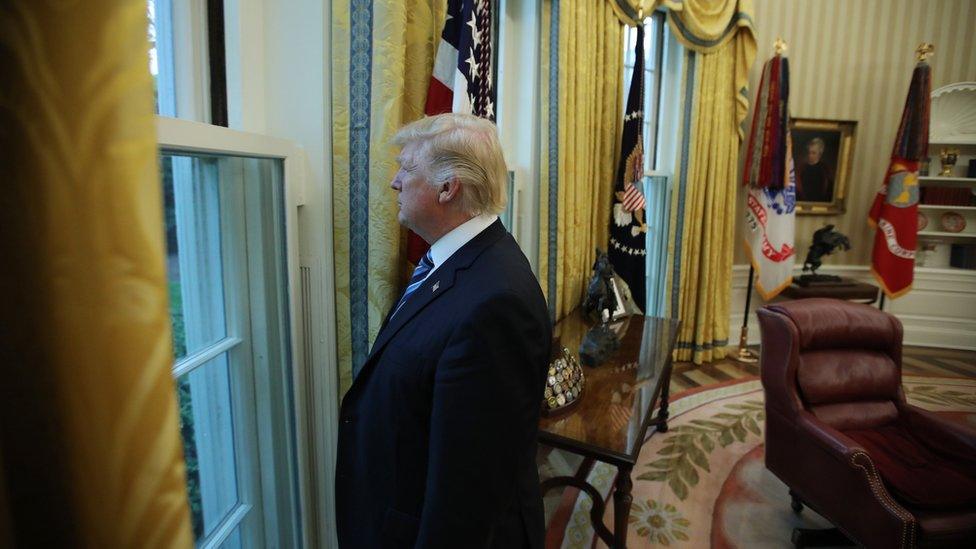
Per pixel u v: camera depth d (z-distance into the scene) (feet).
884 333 7.11
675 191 12.05
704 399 11.06
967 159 14.76
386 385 2.88
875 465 5.59
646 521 7.02
